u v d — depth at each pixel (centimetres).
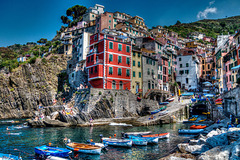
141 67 6669
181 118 5388
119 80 5959
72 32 12412
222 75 6556
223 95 4691
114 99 5353
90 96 5162
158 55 7788
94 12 13912
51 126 4766
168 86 8194
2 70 9262
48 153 2333
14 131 4184
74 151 2623
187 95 7500
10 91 8675
